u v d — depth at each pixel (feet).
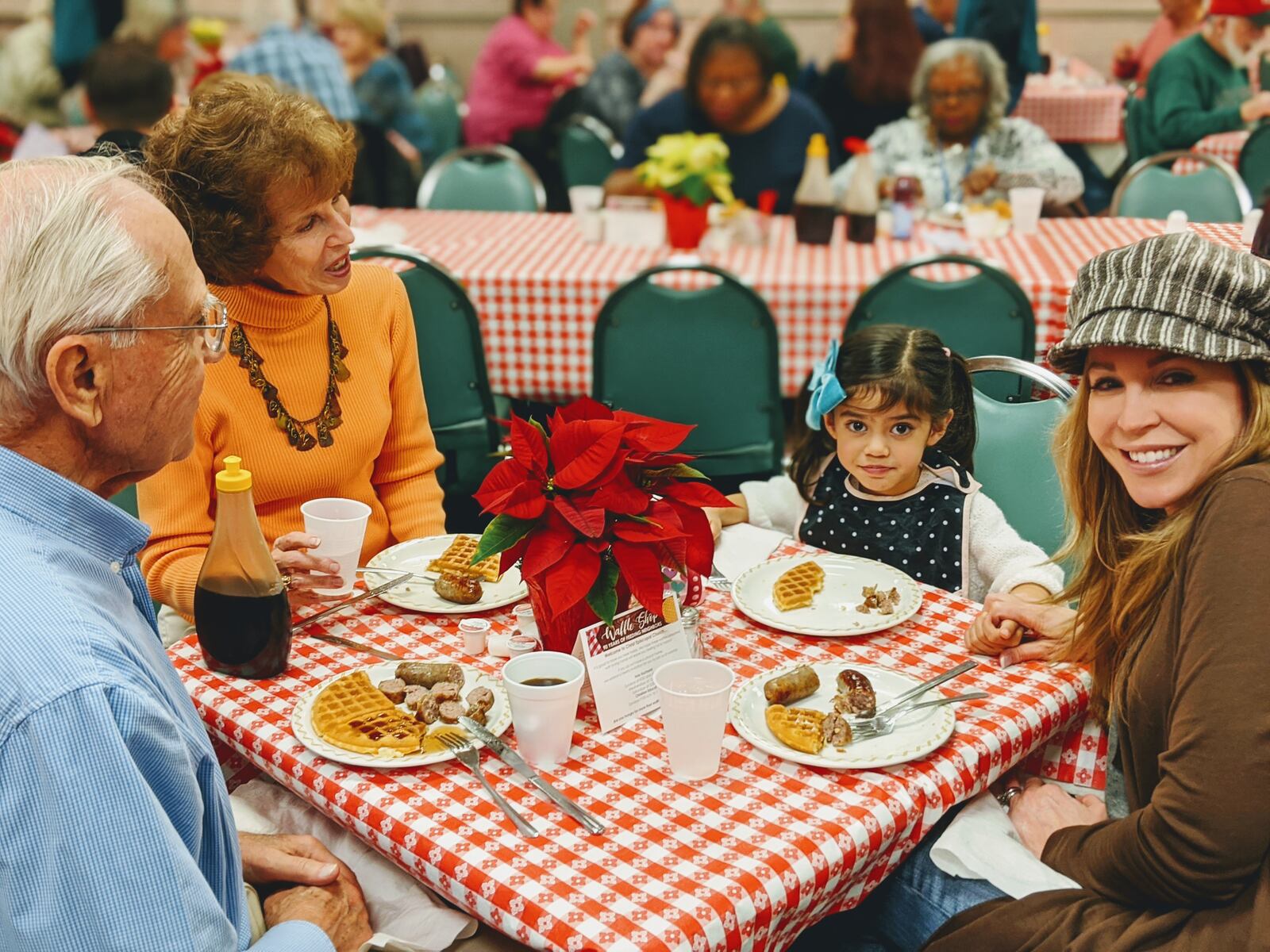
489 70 20.31
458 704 4.51
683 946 3.34
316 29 17.46
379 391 6.50
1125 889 4.03
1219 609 3.74
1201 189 12.33
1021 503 6.74
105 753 2.89
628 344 9.82
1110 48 25.79
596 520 4.28
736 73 13.93
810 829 3.83
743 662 5.03
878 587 5.63
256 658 4.85
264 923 4.22
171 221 3.32
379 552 6.68
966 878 4.41
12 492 3.14
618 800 4.03
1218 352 3.81
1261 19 15.75
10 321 3.05
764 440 9.98
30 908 2.92
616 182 13.06
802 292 10.41
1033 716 4.53
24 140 15.80
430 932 4.15
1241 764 3.62
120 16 17.72
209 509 6.05
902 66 16.81
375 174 15.79
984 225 11.72
